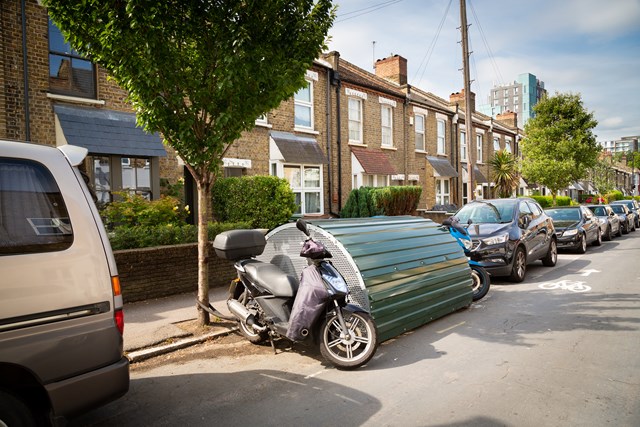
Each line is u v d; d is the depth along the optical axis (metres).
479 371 4.41
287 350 5.14
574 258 12.98
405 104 19.39
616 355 4.79
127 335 5.45
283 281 4.68
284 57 5.65
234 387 4.12
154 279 7.38
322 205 15.12
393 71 21.22
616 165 64.94
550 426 3.30
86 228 2.94
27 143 2.91
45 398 2.73
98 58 5.19
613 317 6.31
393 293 5.39
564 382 4.10
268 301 4.83
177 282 7.71
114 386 2.88
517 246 9.16
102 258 2.96
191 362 4.81
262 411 3.62
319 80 15.17
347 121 16.41
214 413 3.59
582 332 5.64
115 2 4.79
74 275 2.80
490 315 6.61
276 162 13.46
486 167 27.67
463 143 24.67
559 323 6.09
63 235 2.83
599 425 3.31
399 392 3.94
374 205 14.55
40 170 2.86
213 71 5.30
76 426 3.41
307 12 5.77
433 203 21.14
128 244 7.32
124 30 4.79
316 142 14.71
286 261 5.69
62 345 2.68
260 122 13.13
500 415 3.48
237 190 10.45
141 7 4.58
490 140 28.25
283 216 10.43
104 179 9.35
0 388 2.52
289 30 5.50
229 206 10.61
